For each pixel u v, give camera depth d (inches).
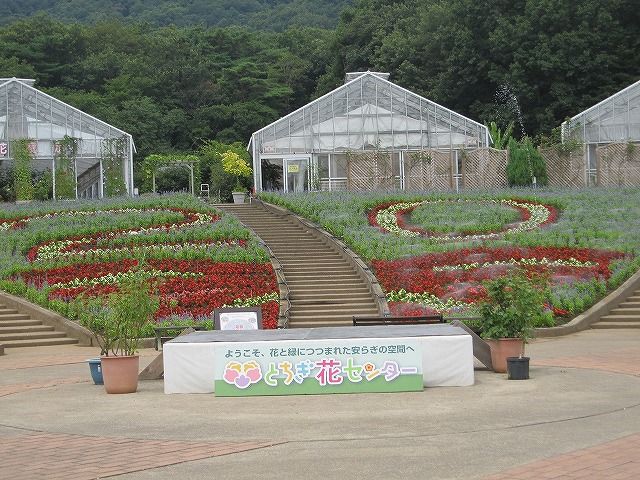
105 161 1863.9
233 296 1040.2
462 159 1850.4
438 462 363.6
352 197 1542.8
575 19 2514.8
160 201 1498.5
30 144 1843.0
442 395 541.3
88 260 1157.7
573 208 1454.2
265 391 564.1
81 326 965.8
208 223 1337.4
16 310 1024.9
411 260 1143.6
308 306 1033.5
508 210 1433.3
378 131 1929.1
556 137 1985.7
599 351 762.2
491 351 644.7
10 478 354.6
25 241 1253.1
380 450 389.1
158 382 645.3
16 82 1841.8
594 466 345.7
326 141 1925.4
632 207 1445.6
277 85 3528.5
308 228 1370.6
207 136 3282.5
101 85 3437.5
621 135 1932.8
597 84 2487.7
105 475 355.9
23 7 5546.3
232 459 379.9
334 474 348.8
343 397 545.6
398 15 3196.4
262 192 1710.1
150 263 1134.4
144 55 3595.0
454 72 2637.8
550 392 539.5
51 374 710.5
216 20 5452.8
